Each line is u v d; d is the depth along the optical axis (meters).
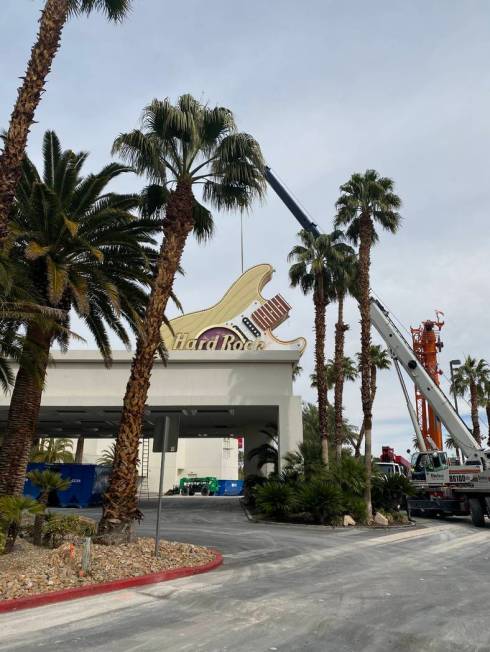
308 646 5.47
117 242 14.76
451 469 23.61
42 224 14.16
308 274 30.16
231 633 5.92
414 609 7.12
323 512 20.72
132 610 6.96
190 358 28.33
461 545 15.10
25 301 11.91
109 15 13.99
